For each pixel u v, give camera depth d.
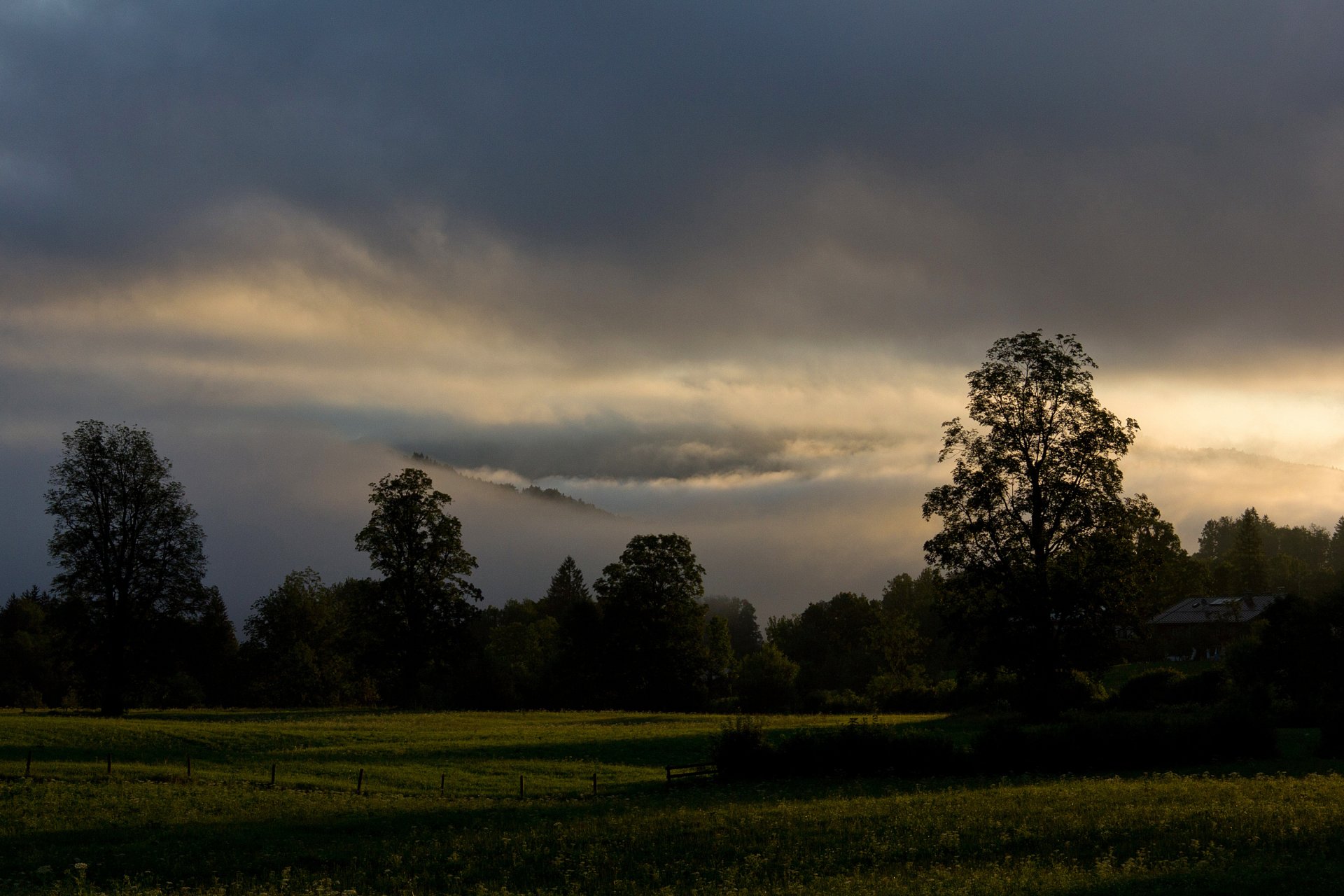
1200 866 20.39
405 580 85.75
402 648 85.25
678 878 22.69
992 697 76.44
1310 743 46.34
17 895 21.95
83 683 84.12
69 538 73.44
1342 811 25.48
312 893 22.08
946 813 28.00
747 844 25.59
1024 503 58.88
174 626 75.56
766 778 42.12
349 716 75.44
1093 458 58.19
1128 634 60.03
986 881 19.78
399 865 25.23
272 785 39.94
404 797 37.91
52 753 45.59
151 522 75.81
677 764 48.66
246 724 62.91
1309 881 18.73
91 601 73.81
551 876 23.83
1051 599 57.16
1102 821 25.30
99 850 27.44
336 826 31.25
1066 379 59.28
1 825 30.41
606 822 30.02
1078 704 65.94
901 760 41.75
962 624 59.72
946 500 60.44
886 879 20.53
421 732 61.59
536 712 82.25
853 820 27.70
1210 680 64.75
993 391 60.50
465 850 26.64
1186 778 34.19
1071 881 19.38
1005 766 41.06
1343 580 64.06
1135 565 57.66
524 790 40.78
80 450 75.06
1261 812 25.48
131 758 45.69
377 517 86.31
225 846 28.12
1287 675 61.06
